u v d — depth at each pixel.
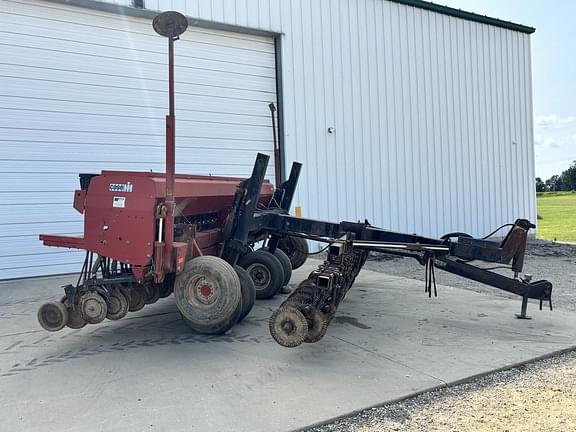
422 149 12.56
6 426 2.89
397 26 12.11
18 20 8.09
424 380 3.53
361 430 2.87
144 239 4.09
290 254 7.32
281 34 10.49
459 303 5.85
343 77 11.33
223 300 4.23
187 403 3.17
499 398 3.30
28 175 8.16
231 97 10.15
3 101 7.98
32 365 3.86
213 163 9.96
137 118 9.16
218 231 5.40
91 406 3.13
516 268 4.86
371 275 7.89
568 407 3.16
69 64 8.52
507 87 14.18
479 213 13.63
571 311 5.47
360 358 3.98
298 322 3.68
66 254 8.50
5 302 6.23
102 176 4.23
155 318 5.21
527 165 14.69
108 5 8.66
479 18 13.38
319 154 11.03
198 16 9.50
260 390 3.36
